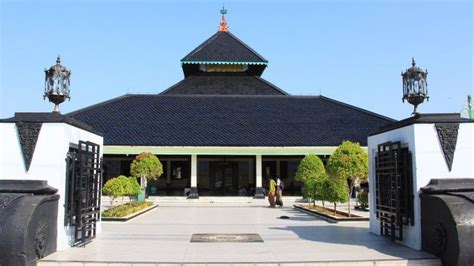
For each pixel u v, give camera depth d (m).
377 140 12.23
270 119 36.06
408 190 9.94
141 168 25.03
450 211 8.23
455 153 9.57
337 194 16.98
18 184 9.00
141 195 26.08
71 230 10.01
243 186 36.19
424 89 10.24
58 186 9.42
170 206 25.47
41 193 8.82
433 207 8.88
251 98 40.16
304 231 13.14
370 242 10.77
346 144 16.95
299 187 35.81
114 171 33.94
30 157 9.38
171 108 37.56
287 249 9.78
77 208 9.95
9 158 9.41
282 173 36.12
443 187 9.07
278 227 14.34
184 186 35.88
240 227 14.34
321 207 21.89
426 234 9.23
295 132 33.81
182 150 31.02
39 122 9.48
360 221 15.95
